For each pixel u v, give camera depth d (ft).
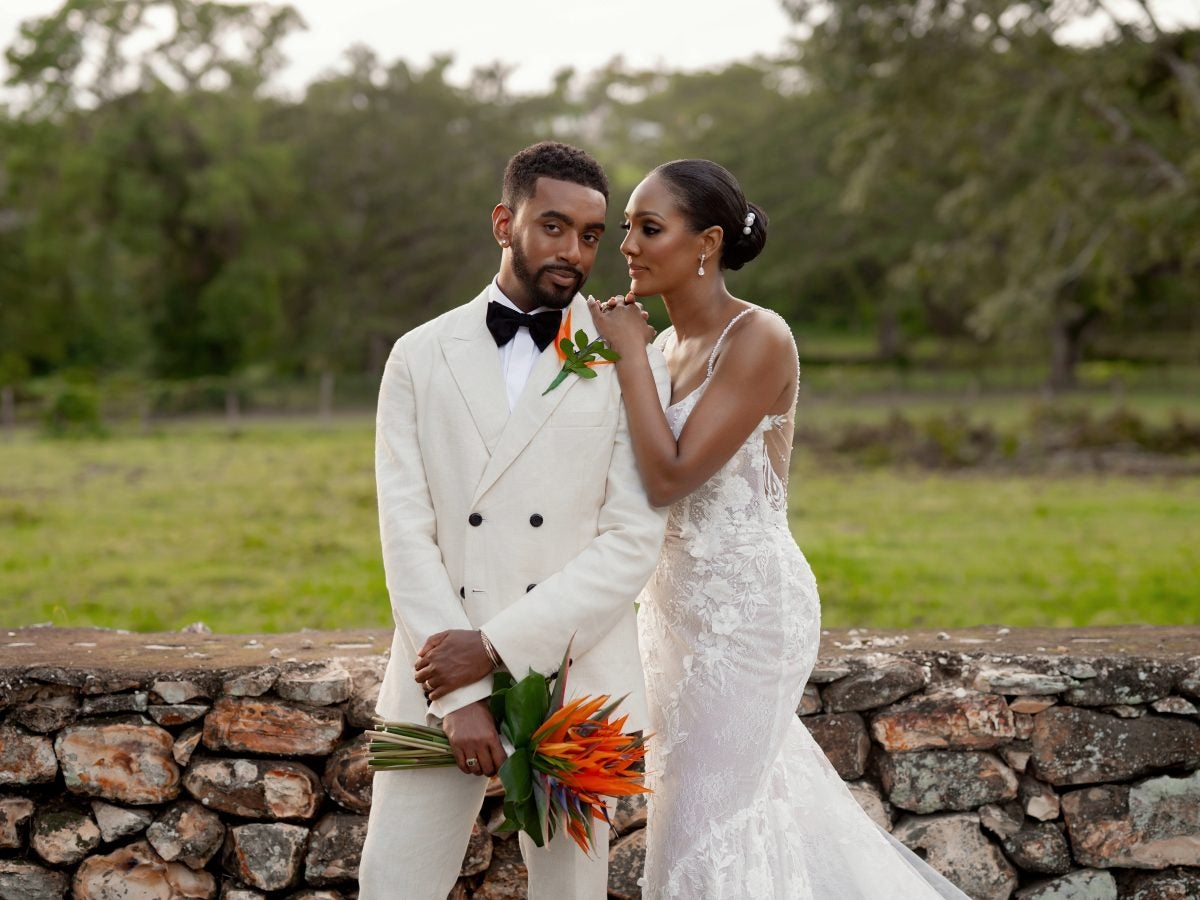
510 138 125.18
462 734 7.64
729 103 166.20
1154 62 73.00
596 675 8.15
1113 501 45.42
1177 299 123.13
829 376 124.26
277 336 118.83
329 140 121.49
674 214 8.88
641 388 8.34
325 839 9.55
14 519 38.32
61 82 109.60
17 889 9.57
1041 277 78.79
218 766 9.58
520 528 8.03
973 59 73.41
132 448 67.77
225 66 113.09
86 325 112.68
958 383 128.26
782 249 140.26
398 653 8.43
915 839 9.93
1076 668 9.96
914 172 82.94
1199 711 9.97
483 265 122.31
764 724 8.82
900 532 37.01
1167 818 9.95
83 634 11.38
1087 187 74.08
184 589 26.99
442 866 8.14
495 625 7.73
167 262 115.14
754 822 8.73
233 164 107.96
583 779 7.56
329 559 31.58
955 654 10.23
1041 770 9.96
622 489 8.23
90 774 9.57
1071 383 129.08
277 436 77.20
